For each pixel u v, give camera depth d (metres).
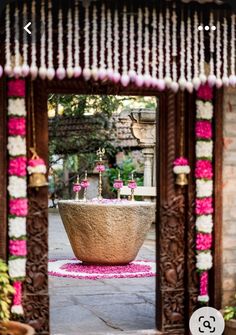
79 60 4.48
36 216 4.61
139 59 4.21
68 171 15.32
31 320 4.57
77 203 7.89
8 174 4.53
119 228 7.84
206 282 4.80
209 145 4.79
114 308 5.76
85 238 7.91
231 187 4.90
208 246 4.79
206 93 4.77
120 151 13.70
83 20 4.41
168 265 4.82
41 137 4.62
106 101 10.70
